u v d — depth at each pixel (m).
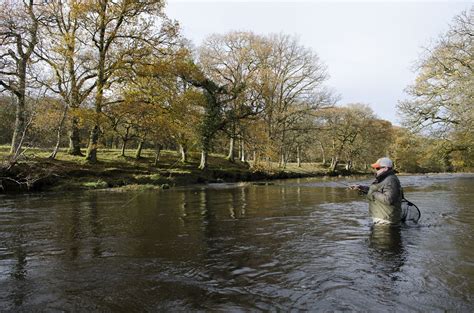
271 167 34.75
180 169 31.03
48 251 5.73
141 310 3.55
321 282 4.27
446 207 10.92
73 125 25.12
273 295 3.89
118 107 24.45
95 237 6.76
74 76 23.09
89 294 3.95
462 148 30.19
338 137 55.31
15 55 20.59
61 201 13.29
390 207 7.67
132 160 32.16
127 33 25.06
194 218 9.06
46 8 22.52
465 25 25.97
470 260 5.12
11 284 4.25
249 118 33.59
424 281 4.29
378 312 3.47
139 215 9.62
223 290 4.04
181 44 26.56
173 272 4.67
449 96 26.31
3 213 10.00
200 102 31.33
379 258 5.25
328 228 7.56
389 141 64.62
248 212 10.15
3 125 30.75
